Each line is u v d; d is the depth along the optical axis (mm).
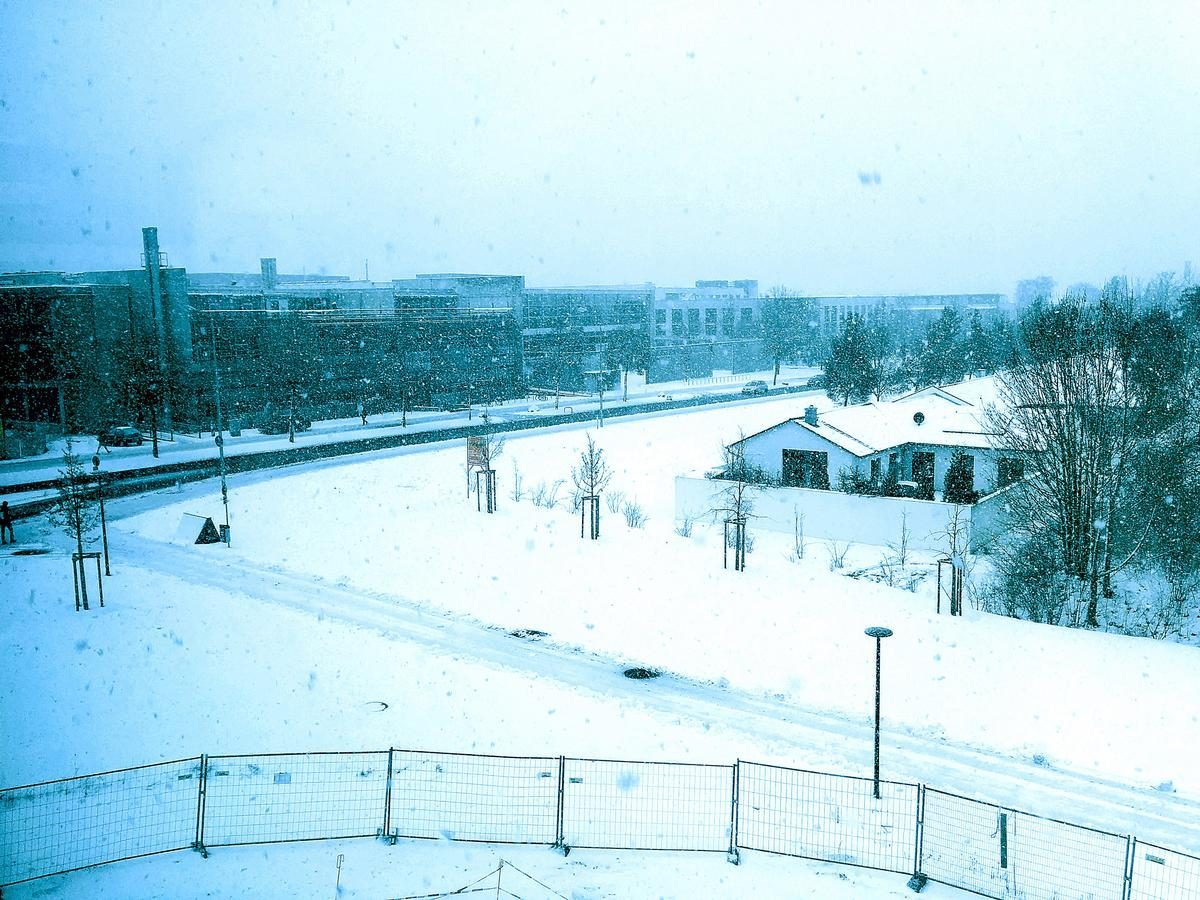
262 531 35812
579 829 12938
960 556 29766
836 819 13422
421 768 14875
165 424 67812
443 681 19438
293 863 12016
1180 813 14125
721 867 12117
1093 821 13828
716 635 22719
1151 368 31266
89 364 65375
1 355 62125
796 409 82625
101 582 25266
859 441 38062
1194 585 29828
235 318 69750
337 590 27000
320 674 19781
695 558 30734
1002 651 21547
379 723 17016
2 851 12195
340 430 70812
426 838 12688
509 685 19250
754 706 18281
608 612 24625
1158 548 30203
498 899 11211
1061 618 27984
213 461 55438
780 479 38781
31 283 70875
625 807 13641
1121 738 16859
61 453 57750
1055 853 12492
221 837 12625
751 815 13469
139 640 22016
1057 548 29266
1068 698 18719
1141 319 35438
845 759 15875
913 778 15156
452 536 34188
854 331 79688
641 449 60219
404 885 11516
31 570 29438
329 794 13906
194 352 67750
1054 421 29688
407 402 82688
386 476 50031
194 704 17875
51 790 13922
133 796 13781
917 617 24203
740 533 29234
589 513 38812
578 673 20094
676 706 18234
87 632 22562
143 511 40906
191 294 69062
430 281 101875
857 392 76250
